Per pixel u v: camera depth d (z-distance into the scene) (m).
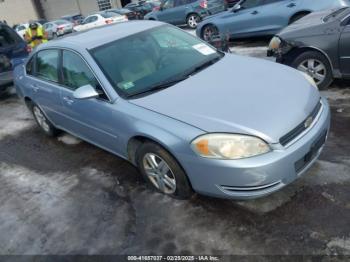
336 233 2.52
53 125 4.85
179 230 2.84
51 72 4.21
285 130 2.54
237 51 8.04
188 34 4.20
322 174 3.14
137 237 2.86
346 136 3.68
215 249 2.60
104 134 3.56
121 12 19.30
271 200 2.94
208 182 2.70
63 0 35.41
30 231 3.19
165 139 2.75
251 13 8.21
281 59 5.05
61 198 3.59
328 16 4.78
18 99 7.51
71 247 2.90
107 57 3.49
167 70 3.49
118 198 3.40
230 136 2.51
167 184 3.14
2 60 7.08
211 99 2.88
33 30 9.95
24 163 4.54
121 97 3.19
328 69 4.64
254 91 2.92
